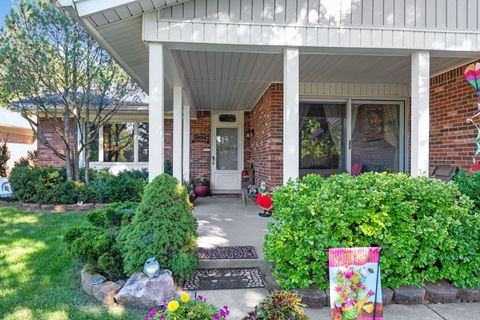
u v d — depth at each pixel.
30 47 5.83
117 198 6.23
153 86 3.54
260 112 7.40
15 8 5.72
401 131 6.71
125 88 6.78
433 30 3.86
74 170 6.88
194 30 3.56
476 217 2.72
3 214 5.63
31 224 4.86
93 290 2.58
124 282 2.73
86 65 6.40
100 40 3.71
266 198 5.50
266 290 2.77
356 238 2.65
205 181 9.01
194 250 3.06
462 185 3.11
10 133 10.38
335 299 2.05
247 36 3.65
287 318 1.79
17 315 2.26
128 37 3.76
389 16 3.82
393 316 2.38
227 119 9.76
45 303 2.45
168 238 2.79
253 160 8.69
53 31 6.02
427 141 3.87
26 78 5.95
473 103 4.85
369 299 2.07
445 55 4.12
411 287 2.68
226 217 5.45
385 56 4.46
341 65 5.07
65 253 3.51
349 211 2.58
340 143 6.65
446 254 2.70
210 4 3.60
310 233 2.63
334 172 6.52
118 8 3.16
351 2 3.79
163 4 3.42
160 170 3.54
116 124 9.59
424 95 3.89
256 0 3.67
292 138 3.76
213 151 9.77
